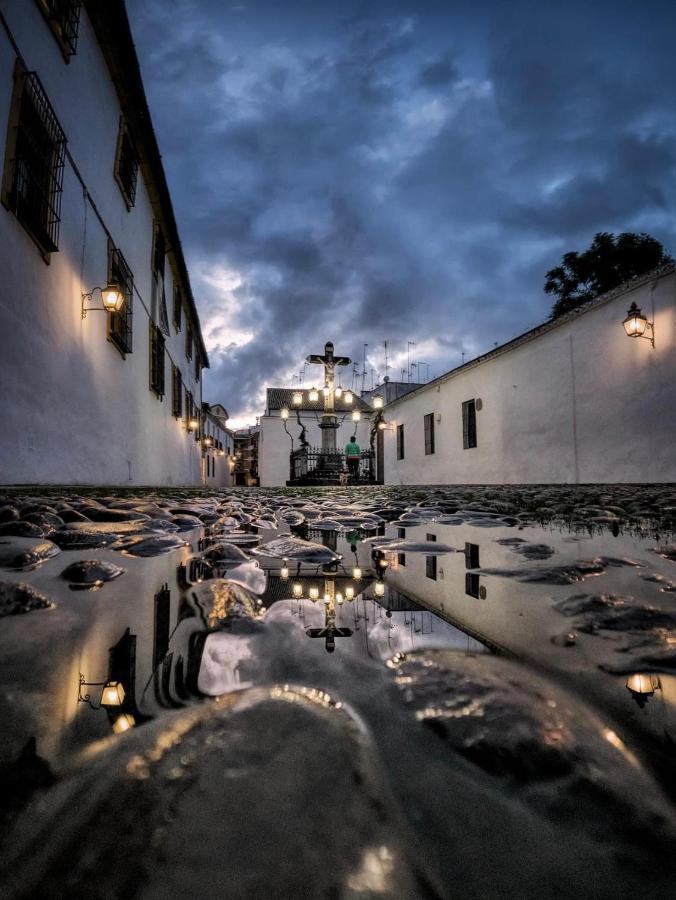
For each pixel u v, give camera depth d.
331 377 20.80
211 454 28.89
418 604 1.16
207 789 0.38
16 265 3.95
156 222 10.16
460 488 11.88
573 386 9.94
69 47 5.06
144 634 0.84
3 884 0.29
